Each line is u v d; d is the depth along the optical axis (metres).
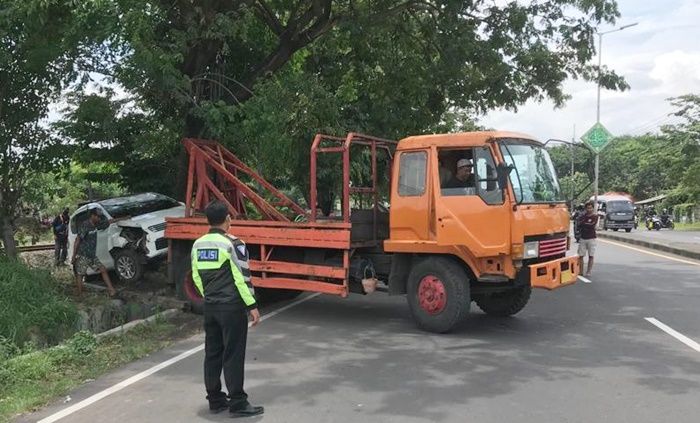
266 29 16.06
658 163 42.44
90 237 12.16
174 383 6.26
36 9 9.77
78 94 12.85
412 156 8.67
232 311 5.18
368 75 17.42
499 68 14.51
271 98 12.38
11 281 10.00
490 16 14.68
